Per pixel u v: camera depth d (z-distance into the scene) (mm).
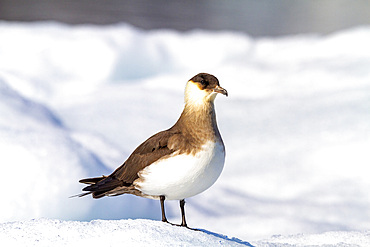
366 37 21891
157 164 6953
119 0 42844
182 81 19859
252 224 11719
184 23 35719
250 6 42188
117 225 6828
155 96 18125
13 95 14703
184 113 7117
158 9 40250
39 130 12633
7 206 10250
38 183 10641
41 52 20219
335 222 11625
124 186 7219
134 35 22328
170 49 22141
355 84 18297
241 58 22312
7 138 11727
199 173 6918
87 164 11547
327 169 13953
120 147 13953
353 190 13000
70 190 10750
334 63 20172
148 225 6840
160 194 7125
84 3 41156
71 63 20016
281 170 14047
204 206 12445
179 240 6543
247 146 15211
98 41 21266
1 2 39938
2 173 10766
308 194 12906
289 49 22531
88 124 15156
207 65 21531
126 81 20203
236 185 13516
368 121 15805
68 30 22641
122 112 16406
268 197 12930
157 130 15492
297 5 41750
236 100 18266
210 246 6527
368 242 8445
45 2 40750
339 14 36969
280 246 7562
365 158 14164
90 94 17797
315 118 16406
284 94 18406
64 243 6418
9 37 21812
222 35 24219
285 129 16000
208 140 6922
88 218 10695
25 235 6594
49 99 16984
